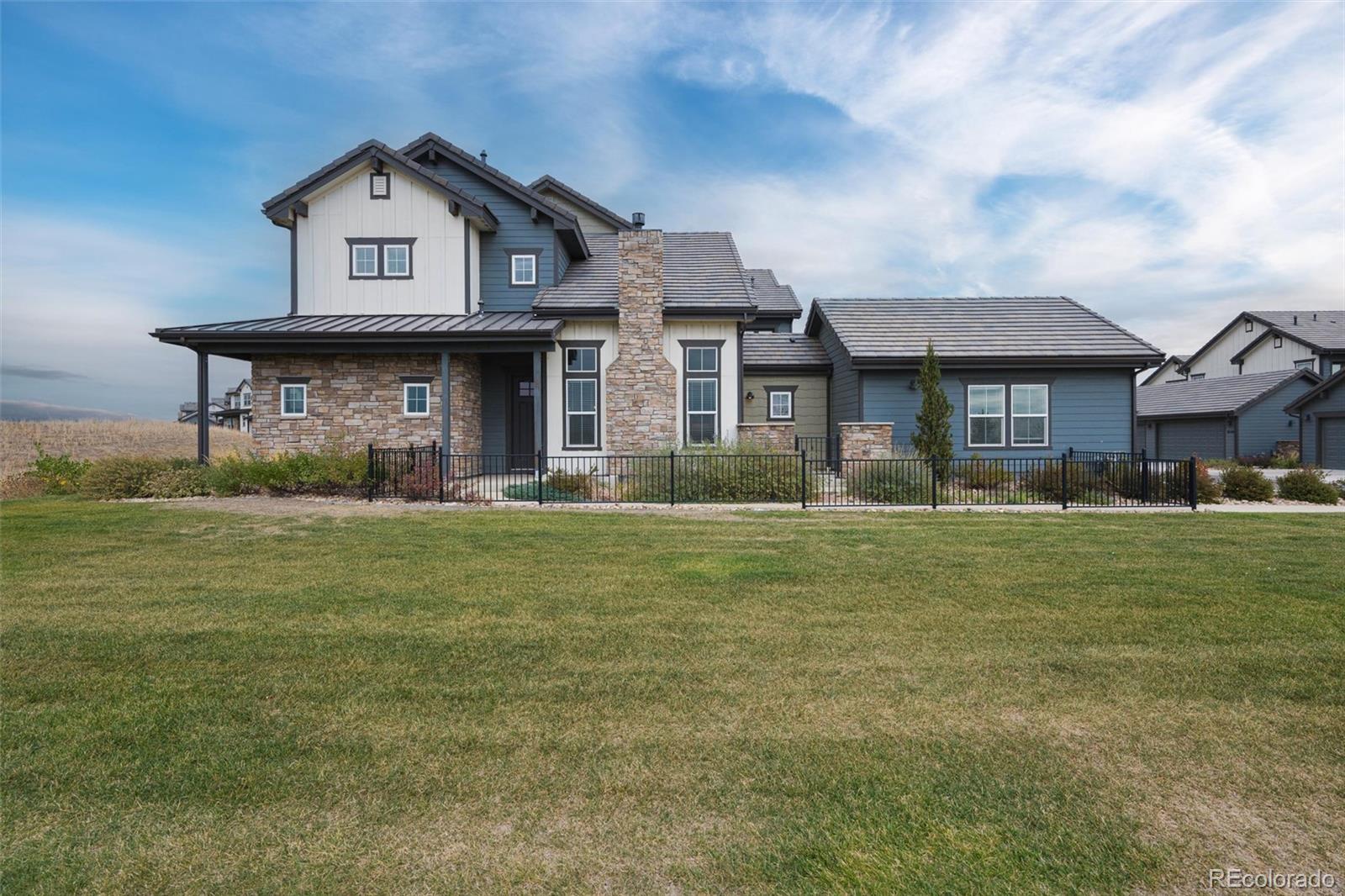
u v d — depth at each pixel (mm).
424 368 16656
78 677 4324
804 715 3816
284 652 4766
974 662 4605
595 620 5484
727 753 3395
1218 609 5840
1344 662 4625
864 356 17516
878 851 2641
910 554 8031
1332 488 14266
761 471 13703
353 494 13172
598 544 8570
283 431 16672
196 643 4945
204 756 3365
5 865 2553
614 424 16672
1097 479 14961
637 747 3453
